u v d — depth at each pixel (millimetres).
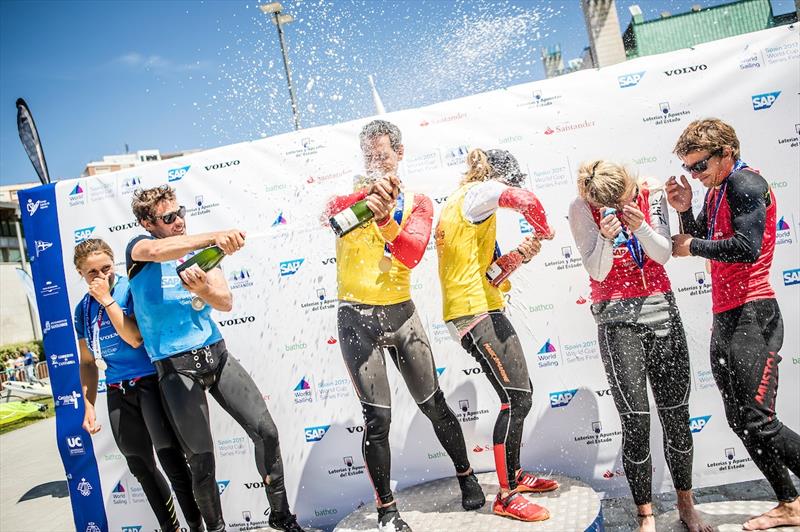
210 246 2914
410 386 3039
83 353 3512
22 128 4480
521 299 3387
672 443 2795
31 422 11711
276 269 3590
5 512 5051
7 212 26172
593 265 2814
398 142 3334
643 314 2775
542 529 2668
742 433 2764
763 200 2707
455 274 2971
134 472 3355
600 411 3361
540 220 2910
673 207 3080
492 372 2908
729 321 2797
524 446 3426
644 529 2727
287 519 3264
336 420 3562
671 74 3250
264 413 3248
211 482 3143
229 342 3635
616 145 3293
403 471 3521
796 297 3219
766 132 3215
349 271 3016
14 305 25797
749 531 2691
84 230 3779
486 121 3385
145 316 3096
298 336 3580
